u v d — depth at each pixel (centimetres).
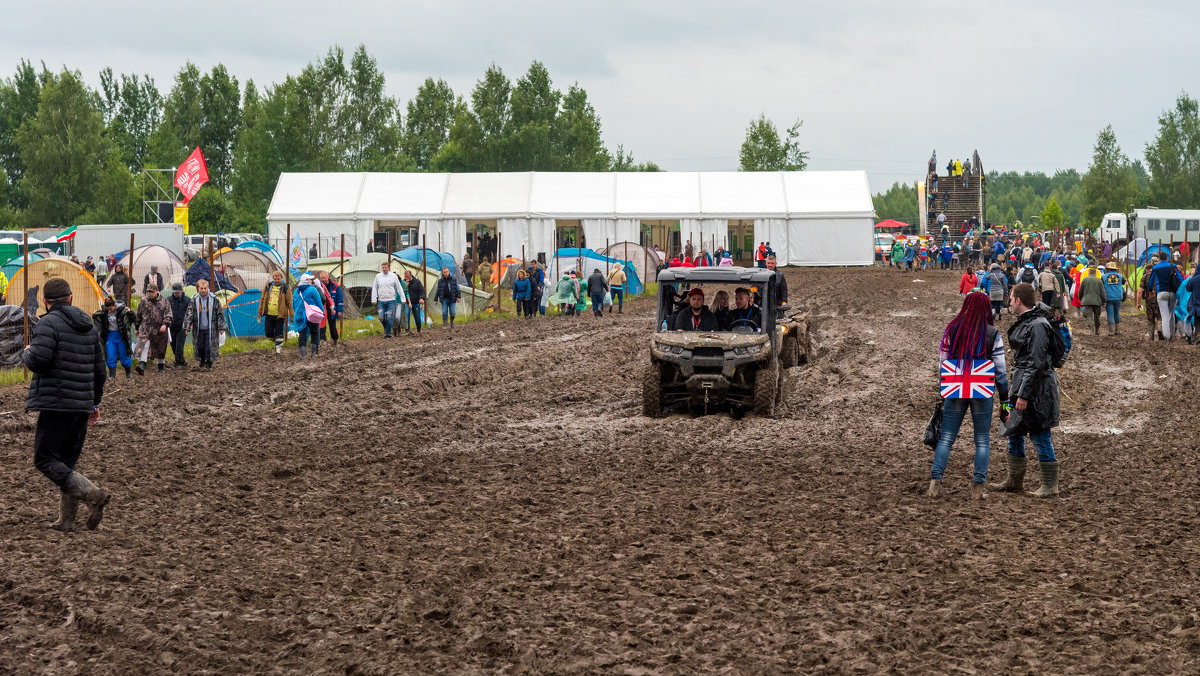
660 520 906
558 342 2653
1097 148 11294
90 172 9300
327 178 6450
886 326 3039
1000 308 3131
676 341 1537
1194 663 575
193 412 1510
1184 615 654
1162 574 744
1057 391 1009
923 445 1302
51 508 920
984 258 6203
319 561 771
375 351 2425
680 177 6744
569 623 638
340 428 1405
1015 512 944
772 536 850
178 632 612
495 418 1515
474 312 3678
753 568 759
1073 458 1215
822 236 6638
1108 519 915
